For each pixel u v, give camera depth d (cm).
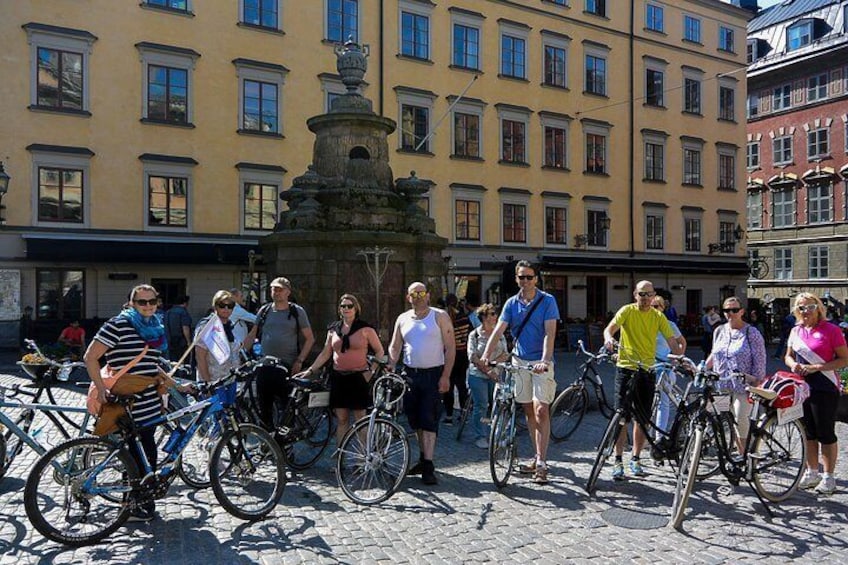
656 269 3516
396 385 720
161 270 2422
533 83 3250
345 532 569
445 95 3002
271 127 2644
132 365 578
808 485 703
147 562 505
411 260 1223
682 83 3759
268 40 2627
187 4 2488
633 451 752
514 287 2020
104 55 2347
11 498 647
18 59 2222
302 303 1149
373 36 2833
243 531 570
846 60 4419
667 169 3688
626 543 551
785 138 4809
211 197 2522
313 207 1192
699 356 2577
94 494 545
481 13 3091
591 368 980
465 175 3045
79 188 2317
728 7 3916
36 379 878
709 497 675
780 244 4812
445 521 598
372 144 1343
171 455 599
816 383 687
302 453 797
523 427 873
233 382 637
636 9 3584
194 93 2492
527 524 593
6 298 2195
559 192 3297
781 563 514
